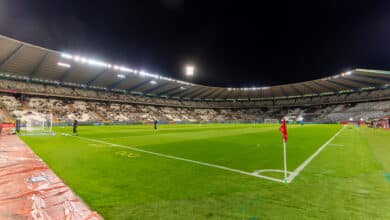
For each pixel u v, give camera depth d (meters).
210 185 4.01
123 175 4.73
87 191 3.68
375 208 2.94
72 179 4.39
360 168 5.34
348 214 2.76
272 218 2.66
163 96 65.44
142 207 3.00
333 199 3.28
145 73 44.78
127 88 54.69
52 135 15.83
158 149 8.96
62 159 6.57
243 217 2.69
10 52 28.75
